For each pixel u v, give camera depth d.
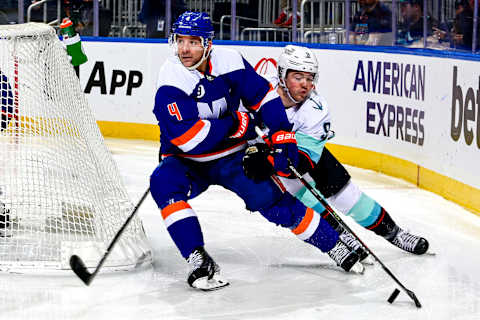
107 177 12.64
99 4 27.39
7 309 9.86
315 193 10.78
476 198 15.61
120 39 26.06
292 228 11.45
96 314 9.73
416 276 11.55
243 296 10.52
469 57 15.72
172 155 11.09
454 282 11.27
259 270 11.77
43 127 12.37
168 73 10.44
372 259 12.36
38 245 11.69
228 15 26.02
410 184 18.86
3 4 27.98
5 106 12.34
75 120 12.38
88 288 10.73
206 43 10.20
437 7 19.48
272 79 11.55
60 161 12.29
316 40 24.52
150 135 25.97
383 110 20.17
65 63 12.73
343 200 12.21
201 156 10.88
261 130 11.72
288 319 9.64
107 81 26.38
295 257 12.52
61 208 11.98
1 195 12.56
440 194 17.42
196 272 10.56
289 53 11.11
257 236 13.82
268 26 25.55
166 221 10.69
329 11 23.91
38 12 27.88
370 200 12.30
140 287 10.84
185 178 10.88
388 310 10.01
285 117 10.78
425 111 18.02
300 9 24.61
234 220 14.99
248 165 10.42
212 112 10.63
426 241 12.65
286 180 11.73
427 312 9.95
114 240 10.20
